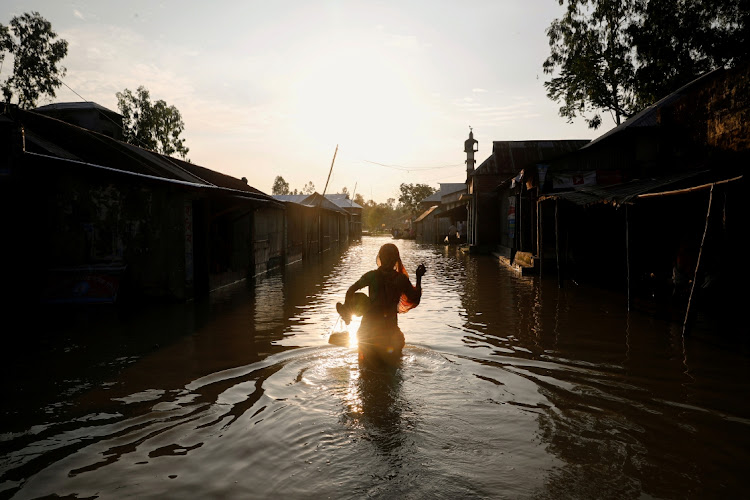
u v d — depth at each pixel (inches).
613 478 113.0
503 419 146.7
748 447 130.3
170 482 112.2
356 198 4355.3
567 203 589.3
